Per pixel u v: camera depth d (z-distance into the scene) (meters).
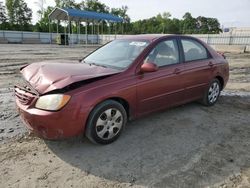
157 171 3.07
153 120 4.69
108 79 3.54
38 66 3.90
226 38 33.25
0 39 37.25
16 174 2.93
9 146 3.56
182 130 4.29
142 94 3.92
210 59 5.35
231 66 13.27
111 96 3.50
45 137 3.23
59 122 3.13
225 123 4.68
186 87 4.75
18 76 8.88
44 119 3.11
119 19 38.97
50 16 37.25
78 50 24.47
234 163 3.29
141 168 3.12
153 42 4.32
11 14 72.88
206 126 4.50
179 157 3.41
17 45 31.50
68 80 3.25
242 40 31.70
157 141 3.85
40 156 3.33
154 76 4.07
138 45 4.36
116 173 3.01
